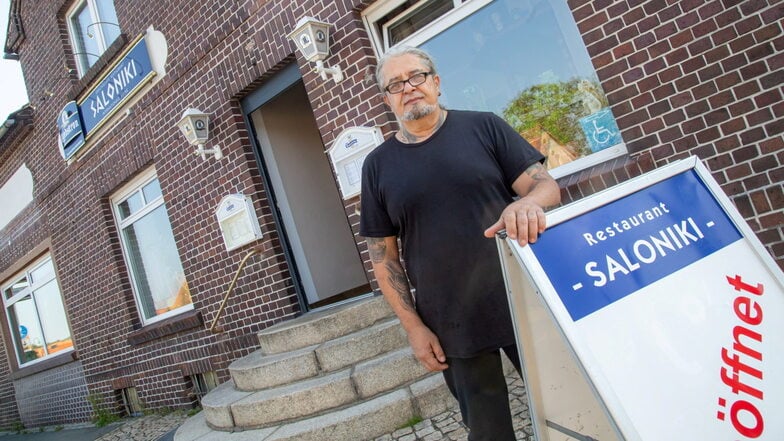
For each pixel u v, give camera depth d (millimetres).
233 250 5637
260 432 3654
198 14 5559
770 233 3049
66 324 8711
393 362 3635
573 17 3607
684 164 1774
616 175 3475
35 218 8750
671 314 1470
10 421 10367
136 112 6453
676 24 3229
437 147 1835
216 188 5699
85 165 7449
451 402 3475
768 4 2959
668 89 3289
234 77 5336
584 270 1439
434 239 1800
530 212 1452
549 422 1582
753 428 1397
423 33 4402
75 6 7508
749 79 3039
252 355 4695
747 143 3070
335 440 3381
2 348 10461
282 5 4887
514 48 4035
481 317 1781
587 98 3762
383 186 1896
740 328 1528
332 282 5891
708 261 1609
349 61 4539
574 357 1311
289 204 5727
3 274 10031
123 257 7309
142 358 7031
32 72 8180
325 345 3930
